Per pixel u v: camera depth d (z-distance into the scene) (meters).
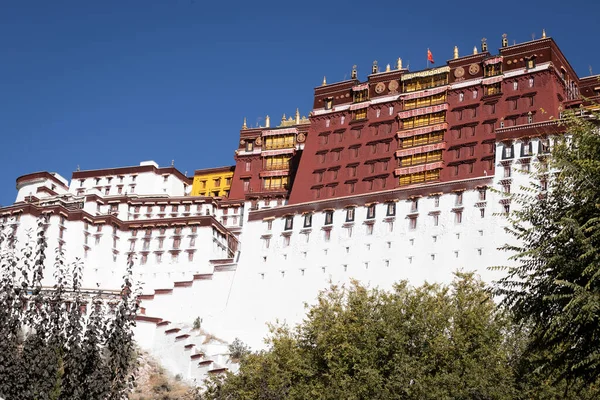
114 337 54.56
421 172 128.50
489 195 108.06
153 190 170.88
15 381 50.84
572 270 33.84
